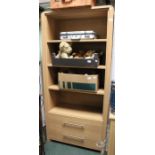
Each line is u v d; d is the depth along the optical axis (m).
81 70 2.09
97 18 1.99
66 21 2.13
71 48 1.93
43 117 2.11
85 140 1.93
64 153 1.90
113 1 1.72
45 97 2.05
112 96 1.53
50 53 2.02
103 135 1.82
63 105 2.26
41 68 2.02
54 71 2.16
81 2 1.59
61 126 2.02
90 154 1.88
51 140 2.14
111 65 1.67
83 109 2.12
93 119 1.84
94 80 1.79
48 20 1.93
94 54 1.74
